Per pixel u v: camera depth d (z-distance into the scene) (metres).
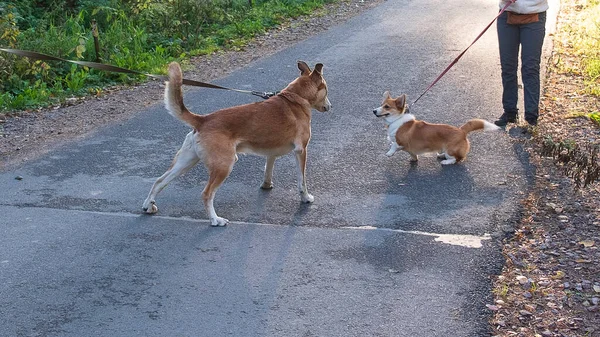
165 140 9.12
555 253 7.19
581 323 6.59
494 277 6.98
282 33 13.63
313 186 8.16
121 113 9.93
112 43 12.05
